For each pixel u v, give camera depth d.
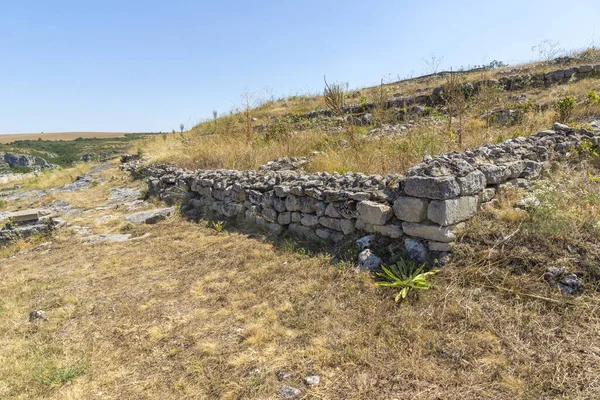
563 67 11.12
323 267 3.79
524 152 4.32
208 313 3.34
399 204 3.53
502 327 2.51
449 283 3.01
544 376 2.11
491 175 3.65
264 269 4.03
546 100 8.49
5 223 6.97
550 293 2.66
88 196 10.12
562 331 2.39
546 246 2.98
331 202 4.26
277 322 3.03
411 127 8.28
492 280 2.90
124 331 3.19
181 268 4.47
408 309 2.85
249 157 8.13
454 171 3.41
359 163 5.87
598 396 1.94
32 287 4.28
